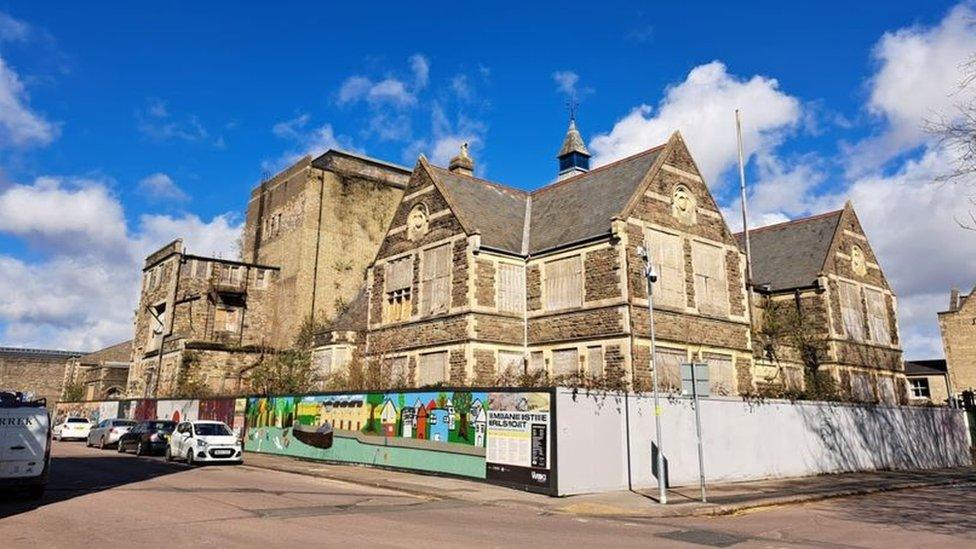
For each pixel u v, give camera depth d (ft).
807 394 86.33
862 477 76.28
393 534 35.68
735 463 68.44
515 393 59.21
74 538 33.32
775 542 36.99
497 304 88.07
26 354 254.47
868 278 124.67
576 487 55.21
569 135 128.57
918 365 173.17
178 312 144.15
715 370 87.30
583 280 84.17
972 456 108.47
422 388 70.13
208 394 128.06
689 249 88.48
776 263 125.08
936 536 39.86
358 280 156.66
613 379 77.92
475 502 51.24
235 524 37.83
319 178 155.63
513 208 103.71
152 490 54.03
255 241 170.71
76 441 137.80
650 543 35.53
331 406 84.38
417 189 100.83
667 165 89.35
